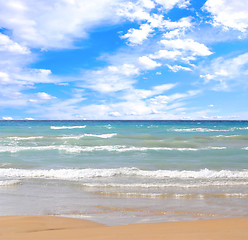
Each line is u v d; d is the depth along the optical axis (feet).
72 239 13.94
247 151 61.36
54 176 36.81
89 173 38.04
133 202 25.09
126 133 112.47
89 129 128.16
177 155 56.65
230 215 21.26
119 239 13.58
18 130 118.32
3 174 37.35
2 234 15.53
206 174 37.55
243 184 32.50
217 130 131.64
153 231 15.29
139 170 40.14
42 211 22.31
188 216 21.01
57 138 84.07
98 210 22.62
